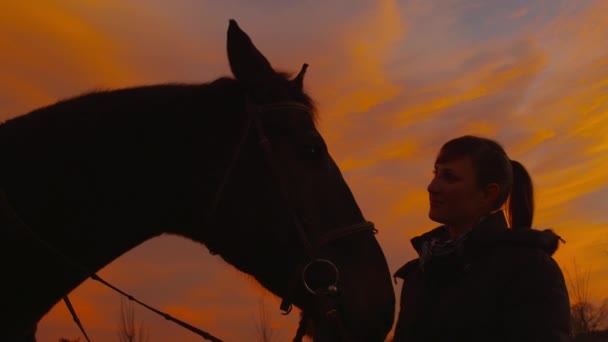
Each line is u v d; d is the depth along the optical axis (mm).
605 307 11039
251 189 2588
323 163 2639
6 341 2455
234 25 2695
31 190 2449
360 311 2520
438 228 2516
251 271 2650
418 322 2291
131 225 2559
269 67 2748
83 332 2609
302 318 2666
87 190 2498
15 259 2377
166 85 2797
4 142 2523
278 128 2625
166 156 2604
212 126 2662
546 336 1980
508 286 2119
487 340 2125
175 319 2508
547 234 2152
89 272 2412
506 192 2314
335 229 2566
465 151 2305
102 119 2600
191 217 2633
